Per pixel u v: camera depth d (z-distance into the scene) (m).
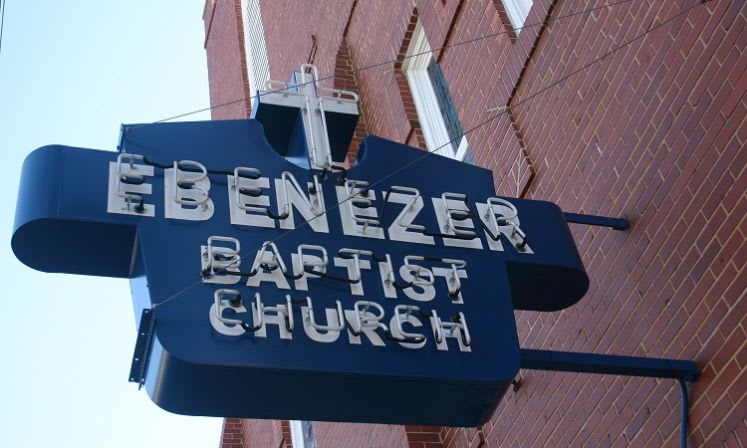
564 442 8.76
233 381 6.22
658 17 8.38
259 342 6.28
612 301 8.45
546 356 7.01
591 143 9.00
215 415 6.45
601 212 8.73
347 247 7.09
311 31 17.03
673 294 7.75
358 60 14.69
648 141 8.30
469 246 7.45
